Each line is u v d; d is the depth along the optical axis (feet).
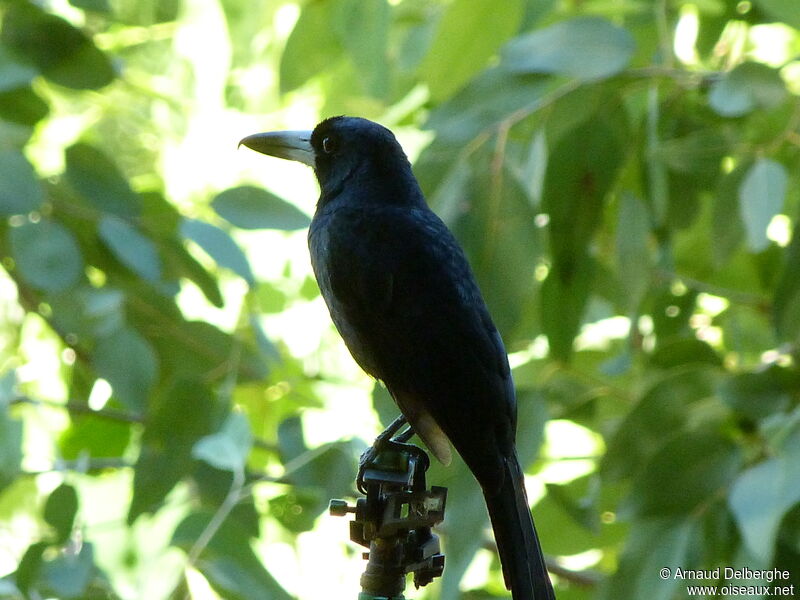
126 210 21.65
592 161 21.57
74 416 21.95
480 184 21.49
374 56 21.72
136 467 21.54
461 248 21.29
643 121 21.70
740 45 21.75
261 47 22.21
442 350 21.12
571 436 22.13
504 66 21.53
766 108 21.35
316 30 21.80
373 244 21.22
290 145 21.47
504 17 21.68
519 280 21.47
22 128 21.67
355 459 21.45
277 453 21.81
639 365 21.80
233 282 22.07
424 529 20.81
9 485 21.50
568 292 21.57
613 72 21.43
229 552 21.43
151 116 22.08
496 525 20.99
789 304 21.45
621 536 21.77
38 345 22.12
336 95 22.02
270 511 21.53
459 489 21.39
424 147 21.56
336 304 21.26
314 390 22.04
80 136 22.00
